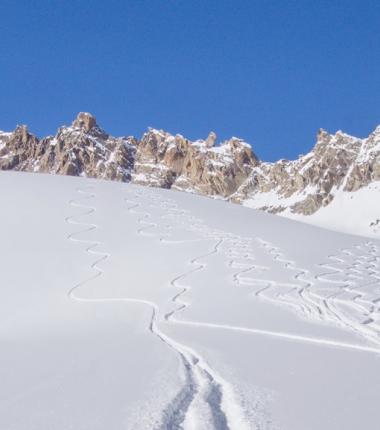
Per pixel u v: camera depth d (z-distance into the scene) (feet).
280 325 52.80
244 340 44.86
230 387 27.84
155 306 68.44
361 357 37.68
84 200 148.25
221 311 62.28
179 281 85.87
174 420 22.07
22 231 119.14
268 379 30.12
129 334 49.47
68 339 48.47
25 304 76.07
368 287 81.71
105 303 73.31
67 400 25.38
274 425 21.83
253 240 126.82
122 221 133.49
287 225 157.07
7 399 26.48
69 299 77.46
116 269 96.12
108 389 27.25
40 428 21.16
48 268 96.02
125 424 21.18
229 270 94.38
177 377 29.48
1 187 153.89
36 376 32.22
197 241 120.57
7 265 97.45
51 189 155.74
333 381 30.01
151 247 113.50
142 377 29.78
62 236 117.50
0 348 45.42
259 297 72.13
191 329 51.78
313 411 23.90
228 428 21.84
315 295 73.41
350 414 23.59
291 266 100.73
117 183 177.47
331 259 113.39
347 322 54.80
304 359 36.45
